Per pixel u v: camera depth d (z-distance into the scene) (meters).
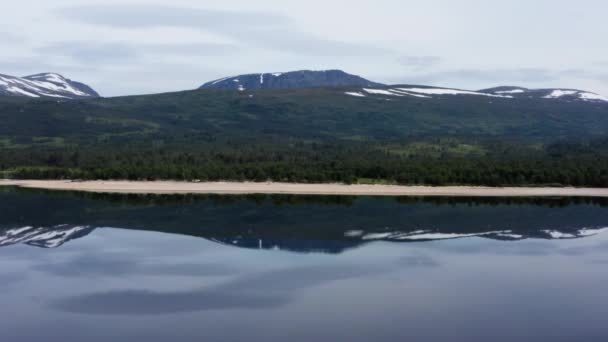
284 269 47.09
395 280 43.28
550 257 52.91
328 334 31.16
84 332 31.44
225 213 83.38
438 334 31.12
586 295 39.22
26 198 104.56
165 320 33.50
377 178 134.75
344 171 133.88
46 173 146.25
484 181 129.88
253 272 45.88
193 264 48.88
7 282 42.22
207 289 40.50
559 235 66.81
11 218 77.56
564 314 34.75
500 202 103.81
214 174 135.25
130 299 37.81
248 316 34.28
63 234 64.62
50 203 96.50
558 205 100.06
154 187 125.44
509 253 54.88
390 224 73.56
